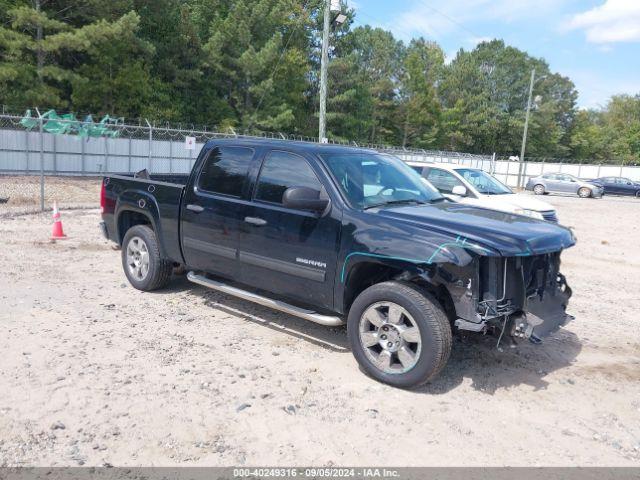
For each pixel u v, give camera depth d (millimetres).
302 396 4320
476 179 11578
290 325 5957
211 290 7152
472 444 3764
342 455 3549
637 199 38594
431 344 4250
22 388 4203
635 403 4551
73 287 7027
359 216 4711
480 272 4324
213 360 4926
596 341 6086
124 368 4652
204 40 47312
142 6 39594
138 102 38000
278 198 5301
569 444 3842
